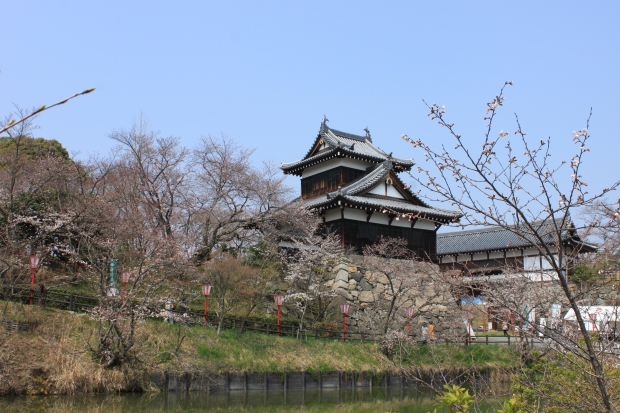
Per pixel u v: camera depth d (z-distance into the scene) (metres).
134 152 36.81
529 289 15.70
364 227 39.78
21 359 21.55
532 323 8.55
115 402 21.42
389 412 12.24
